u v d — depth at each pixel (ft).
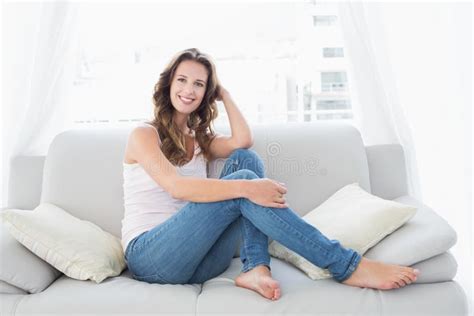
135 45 9.10
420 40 7.90
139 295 5.24
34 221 5.68
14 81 7.78
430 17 7.87
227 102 6.91
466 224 7.96
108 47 9.10
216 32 9.09
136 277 5.91
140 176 6.26
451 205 8.03
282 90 9.20
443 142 8.00
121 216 6.93
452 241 5.41
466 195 7.95
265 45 9.12
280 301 5.12
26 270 5.40
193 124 6.88
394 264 5.38
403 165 7.61
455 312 5.22
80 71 9.10
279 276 5.68
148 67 9.12
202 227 5.35
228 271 6.07
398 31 7.91
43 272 5.56
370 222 5.82
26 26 7.73
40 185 7.48
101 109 9.18
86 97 9.15
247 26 9.09
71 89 8.08
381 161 7.61
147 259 5.64
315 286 5.34
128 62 9.13
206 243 5.44
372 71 7.78
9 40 7.77
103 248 5.89
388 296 5.19
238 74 9.17
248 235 5.56
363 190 6.75
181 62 6.53
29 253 5.63
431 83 7.95
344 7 7.78
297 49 9.09
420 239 5.47
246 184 5.33
